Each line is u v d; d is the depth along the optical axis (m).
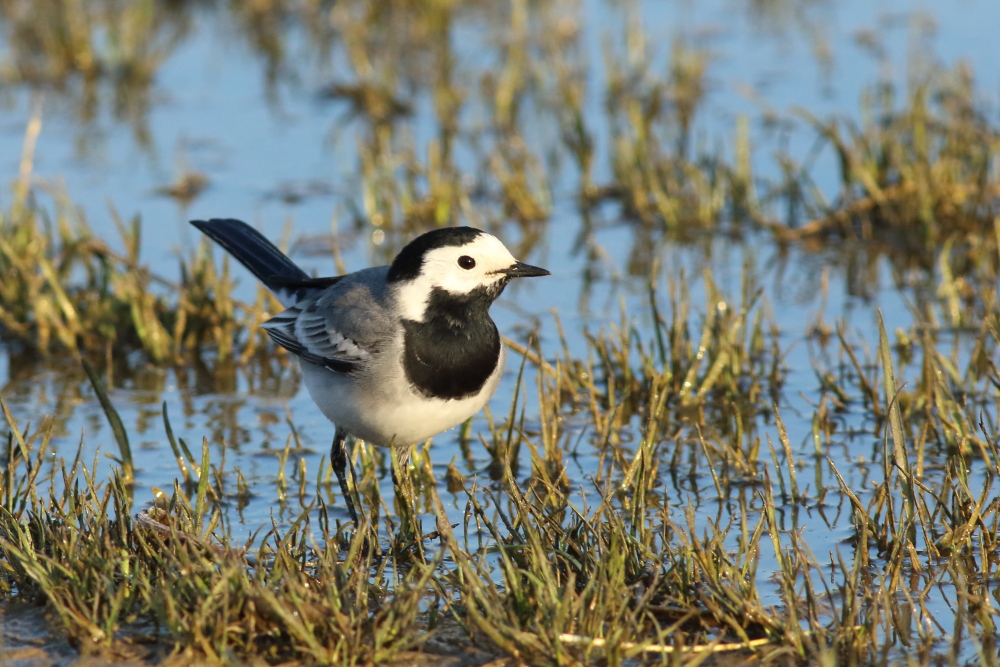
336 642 7.83
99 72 22.23
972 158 16.72
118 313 14.14
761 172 17.88
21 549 8.65
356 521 9.91
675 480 10.77
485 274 9.78
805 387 12.58
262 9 24.39
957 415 10.63
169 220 16.92
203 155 19.08
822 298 14.20
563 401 12.51
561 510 9.31
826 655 7.25
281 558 8.45
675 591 8.41
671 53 21.50
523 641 7.66
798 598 8.26
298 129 20.06
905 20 23.42
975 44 21.64
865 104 17.55
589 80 21.42
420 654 7.88
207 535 8.82
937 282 14.80
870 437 11.41
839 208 16.64
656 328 12.41
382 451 11.59
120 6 24.28
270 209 17.33
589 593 8.07
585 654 7.57
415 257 9.80
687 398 12.27
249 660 7.71
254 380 13.36
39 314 13.85
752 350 13.33
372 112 20.44
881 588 8.12
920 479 9.91
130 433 11.95
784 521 9.91
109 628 7.91
